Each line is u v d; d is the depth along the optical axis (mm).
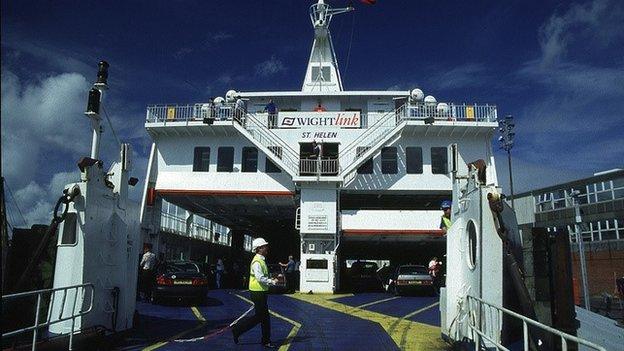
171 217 30828
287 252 40906
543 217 32125
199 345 9117
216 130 24609
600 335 8000
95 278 8266
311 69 27500
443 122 23828
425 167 24562
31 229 8203
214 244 40562
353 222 23438
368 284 24906
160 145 25234
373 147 23328
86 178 8039
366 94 25734
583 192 29484
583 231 29016
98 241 8391
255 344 9312
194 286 16562
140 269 17828
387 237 24156
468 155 24562
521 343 7016
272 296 20438
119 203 9367
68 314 7746
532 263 6805
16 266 7984
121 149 9664
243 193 24375
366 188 24281
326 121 24516
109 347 8578
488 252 6938
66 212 7703
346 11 27359
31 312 7773
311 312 14906
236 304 16906
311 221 22781
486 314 6930
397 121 24547
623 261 25312
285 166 23125
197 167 24906
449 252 9250
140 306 15844
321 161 23203
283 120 24609
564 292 6691
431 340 9977
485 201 7066
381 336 10469
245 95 25922
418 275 21953
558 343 6547
